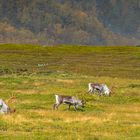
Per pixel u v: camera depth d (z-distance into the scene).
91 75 117.81
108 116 56.62
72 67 134.50
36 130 46.03
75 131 46.50
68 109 65.00
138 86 95.69
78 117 54.78
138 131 47.00
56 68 130.75
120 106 69.19
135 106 69.44
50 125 49.00
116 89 90.25
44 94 79.00
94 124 50.38
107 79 106.56
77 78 106.56
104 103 73.44
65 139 41.78
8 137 41.41
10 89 86.75
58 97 64.25
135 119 55.41
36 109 63.44
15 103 68.56
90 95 80.06
